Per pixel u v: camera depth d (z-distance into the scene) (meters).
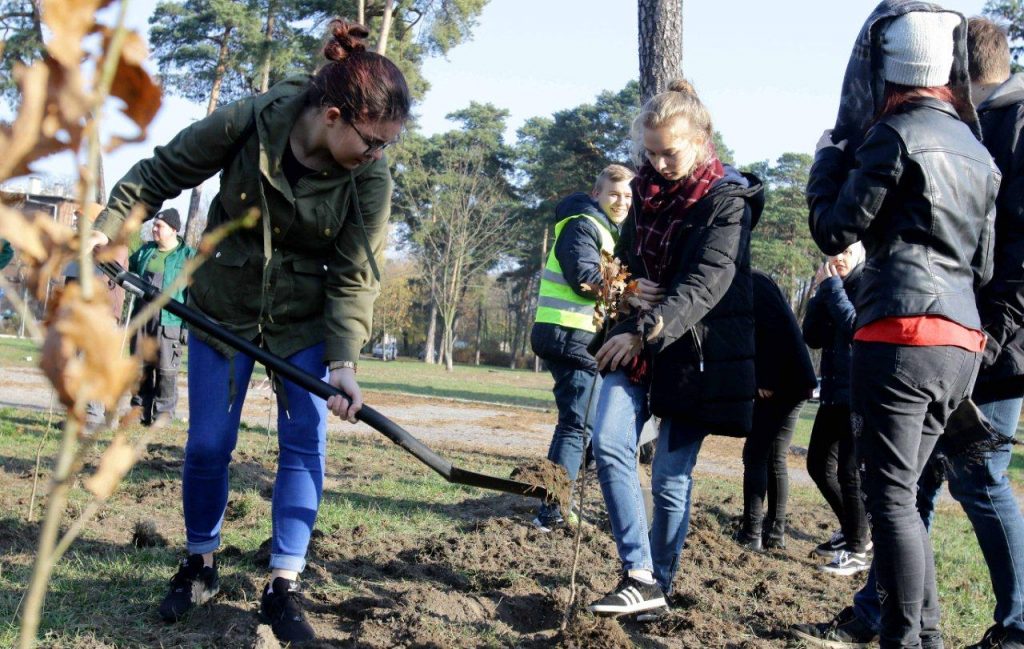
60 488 1.10
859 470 3.22
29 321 1.10
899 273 3.08
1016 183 3.53
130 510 5.24
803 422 19.64
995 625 3.59
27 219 1.13
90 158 1.05
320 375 3.55
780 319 5.22
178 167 3.32
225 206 3.41
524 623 3.84
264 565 4.30
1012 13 26.48
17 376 15.46
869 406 3.14
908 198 3.09
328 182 3.35
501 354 74.19
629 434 3.83
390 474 7.51
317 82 3.22
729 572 4.88
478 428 13.28
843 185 3.21
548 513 5.36
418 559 4.64
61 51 1.03
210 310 3.47
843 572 5.08
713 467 10.44
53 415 9.52
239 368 3.46
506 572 4.47
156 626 3.47
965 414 3.30
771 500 5.67
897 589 3.13
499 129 59.62
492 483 3.44
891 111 3.23
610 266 3.68
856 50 3.42
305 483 3.51
